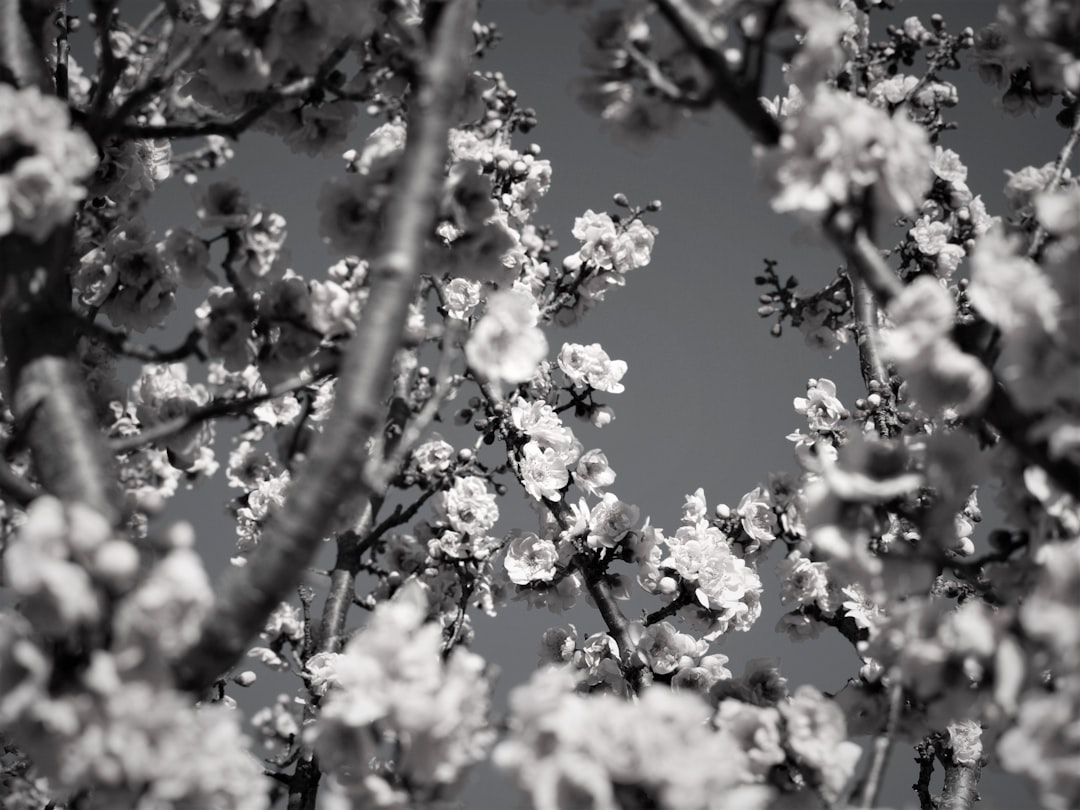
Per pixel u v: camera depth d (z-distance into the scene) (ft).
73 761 7.18
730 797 7.66
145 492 11.68
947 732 19.11
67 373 9.38
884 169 8.32
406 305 8.55
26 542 6.96
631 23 9.43
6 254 9.63
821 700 9.59
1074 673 7.57
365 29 10.94
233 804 7.87
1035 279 7.95
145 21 11.39
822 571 16.48
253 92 11.57
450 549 18.47
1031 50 9.41
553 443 18.63
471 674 8.54
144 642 7.32
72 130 10.36
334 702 8.73
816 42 8.56
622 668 16.84
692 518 18.47
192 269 10.88
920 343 7.91
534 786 7.43
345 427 8.08
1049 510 8.74
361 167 10.73
